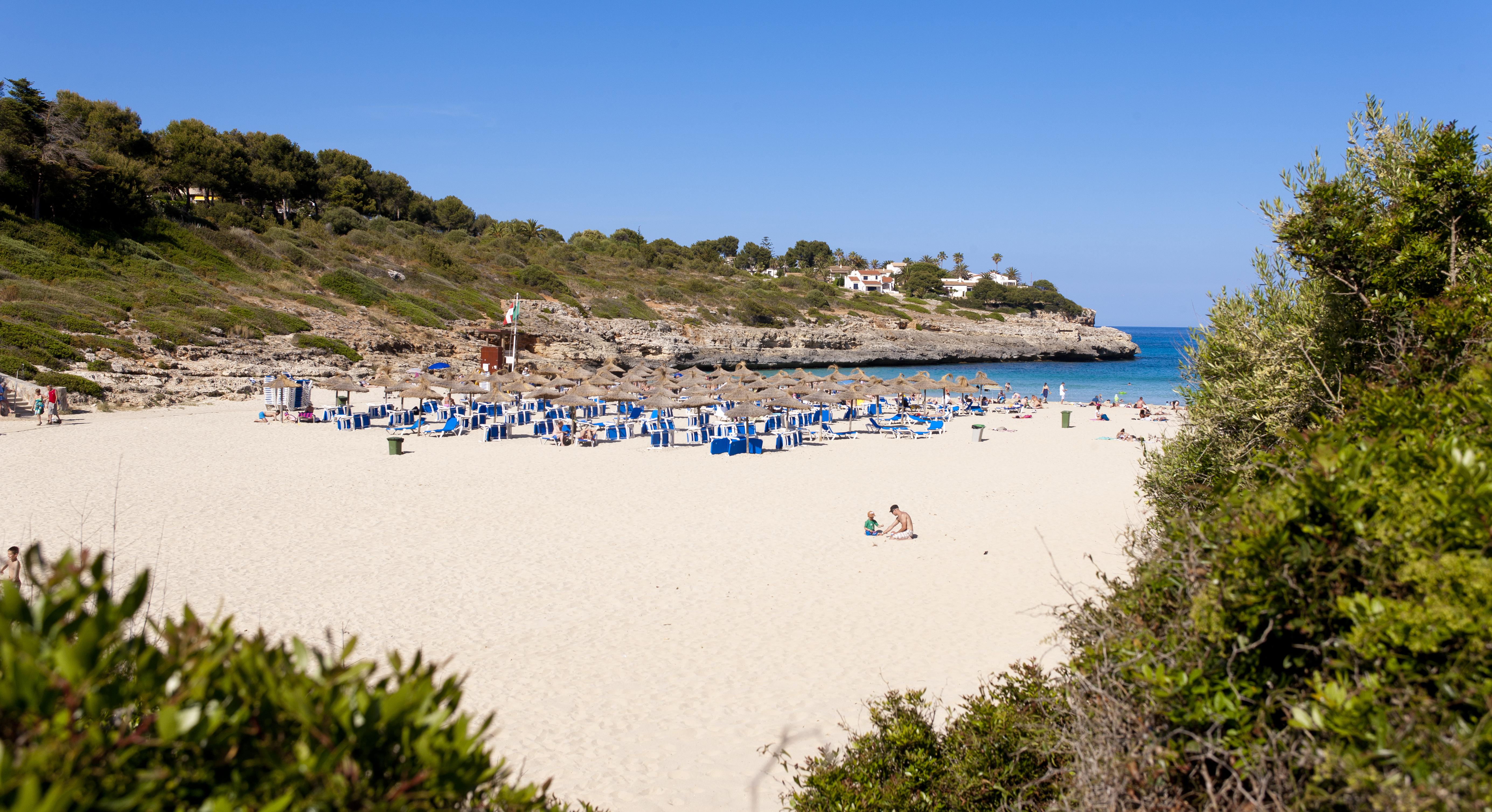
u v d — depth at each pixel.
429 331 57.50
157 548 12.84
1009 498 18.06
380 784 2.22
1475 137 6.07
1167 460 8.22
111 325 39.09
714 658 9.19
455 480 19.67
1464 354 4.86
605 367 42.31
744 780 6.61
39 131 52.81
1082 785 3.64
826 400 31.53
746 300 90.38
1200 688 3.28
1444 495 2.92
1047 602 10.98
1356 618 2.86
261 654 2.27
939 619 10.44
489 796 2.78
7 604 1.96
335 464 21.47
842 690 8.31
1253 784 3.09
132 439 24.09
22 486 16.92
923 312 106.25
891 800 5.12
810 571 12.51
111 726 2.34
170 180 67.25
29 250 44.34
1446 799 2.38
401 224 91.69
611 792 6.43
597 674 8.73
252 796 2.09
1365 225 6.50
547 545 13.93
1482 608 2.61
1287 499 3.30
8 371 29.39
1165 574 4.02
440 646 9.47
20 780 1.70
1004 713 5.29
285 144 84.25
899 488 19.25
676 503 17.41
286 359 43.34
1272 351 7.34
